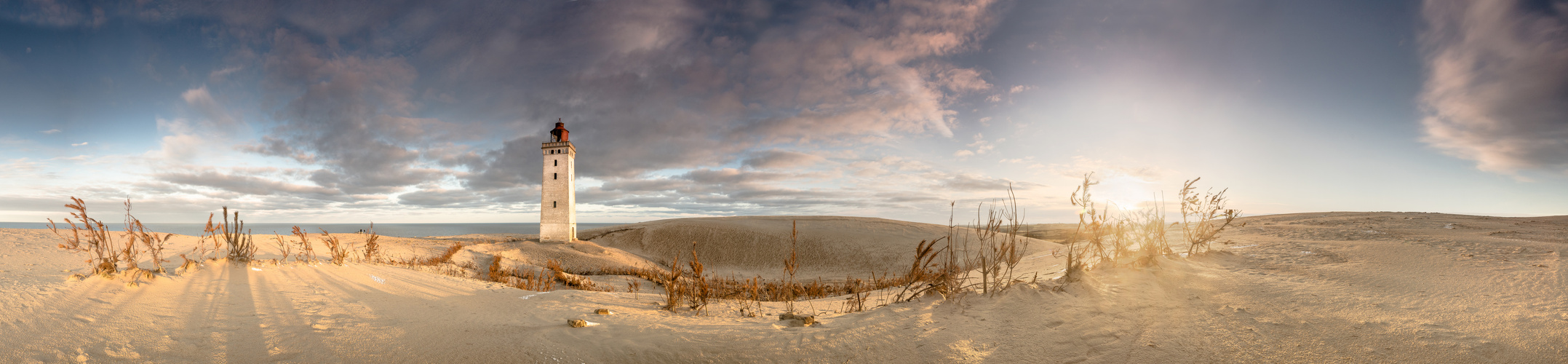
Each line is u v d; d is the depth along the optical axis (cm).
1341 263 650
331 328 427
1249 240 970
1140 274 604
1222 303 453
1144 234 762
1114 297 490
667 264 3734
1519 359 280
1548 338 303
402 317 492
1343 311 404
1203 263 698
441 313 522
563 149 4291
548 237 4225
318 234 2028
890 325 430
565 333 411
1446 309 389
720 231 4462
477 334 409
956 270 576
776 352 366
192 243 1104
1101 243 717
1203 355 325
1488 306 385
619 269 2480
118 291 502
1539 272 491
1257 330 366
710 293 754
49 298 441
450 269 1337
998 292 548
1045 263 936
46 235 1071
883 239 4153
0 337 343
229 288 596
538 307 568
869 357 354
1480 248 698
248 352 355
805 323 453
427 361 340
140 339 371
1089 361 329
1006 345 369
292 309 505
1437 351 302
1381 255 684
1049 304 473
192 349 359
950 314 465
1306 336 347
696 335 405
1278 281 544
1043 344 366
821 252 3853
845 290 969
